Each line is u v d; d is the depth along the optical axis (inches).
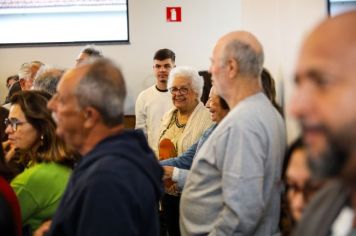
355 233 33.2
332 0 109.4
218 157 69.4
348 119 27.4
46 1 218.5
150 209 58.0
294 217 49.7
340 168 28.8
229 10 210.5
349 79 27.5
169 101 161.6
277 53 101.4
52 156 71.1
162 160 105.1
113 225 52.1
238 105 69.9
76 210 54.1
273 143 69.3
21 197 68.9
